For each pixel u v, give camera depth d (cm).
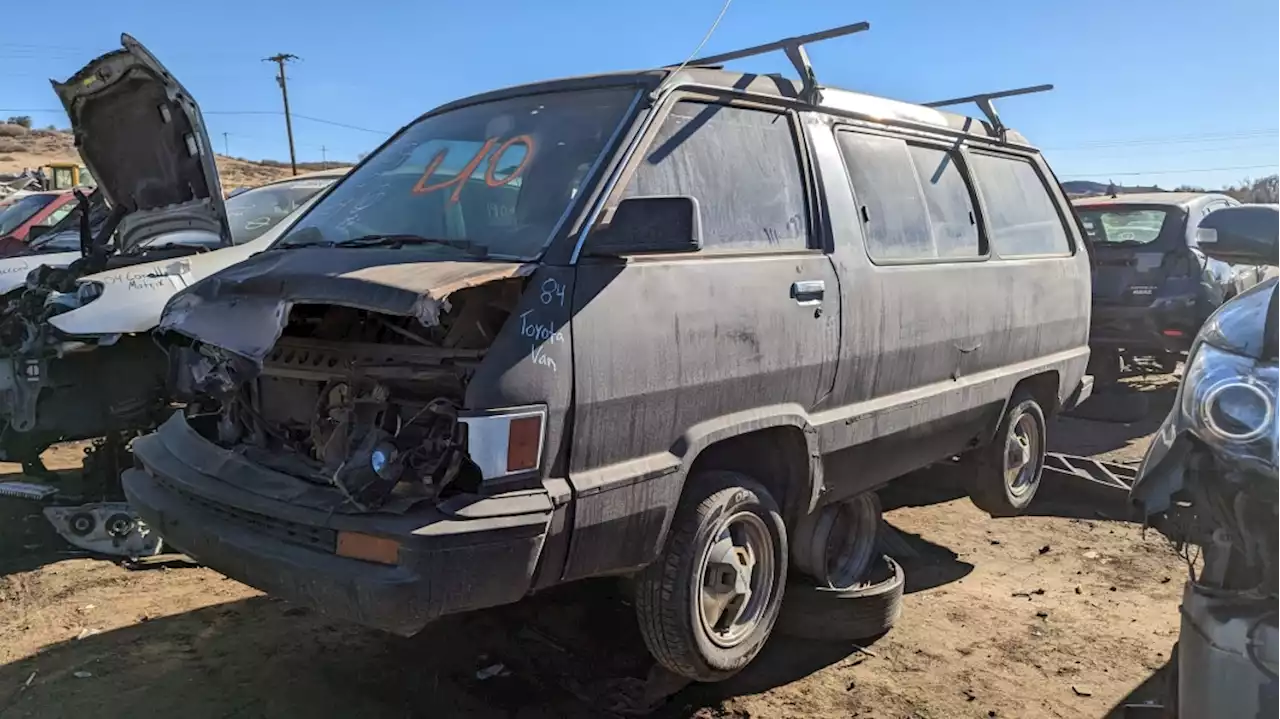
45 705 354
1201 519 258
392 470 277
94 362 559
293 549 288
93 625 424
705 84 367
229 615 436
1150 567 520
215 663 388
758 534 367
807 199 395
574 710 355
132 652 397
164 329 334
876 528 465
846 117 434
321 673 379
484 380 278
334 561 278
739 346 343
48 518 506
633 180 330
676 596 331
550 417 287
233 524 308
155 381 573
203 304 323
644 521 315
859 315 400
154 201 629
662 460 320
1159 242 884
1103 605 468
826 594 414
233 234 682
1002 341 512
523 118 377
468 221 344
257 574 295
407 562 267
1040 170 600
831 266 389
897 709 365
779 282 362
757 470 380
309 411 333
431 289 270
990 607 466
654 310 316
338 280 288
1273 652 234
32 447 574
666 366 318
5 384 545
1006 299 513
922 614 457
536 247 311
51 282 571
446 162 380
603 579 452
